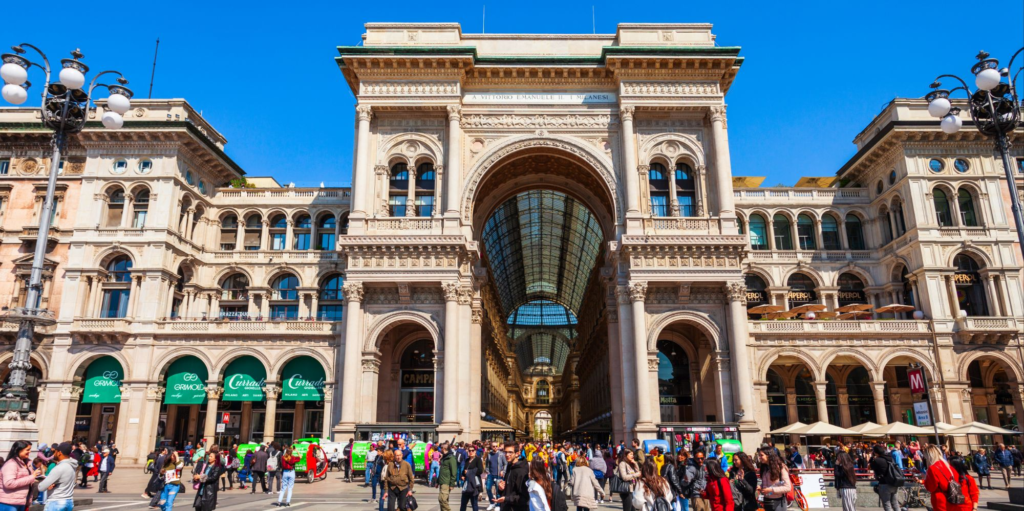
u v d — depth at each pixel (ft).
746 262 188.44
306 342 164.66
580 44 172.86
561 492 43.57
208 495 54.60
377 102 161.48
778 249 193.06
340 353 161.17
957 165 180.04
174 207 174.40
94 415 169.27
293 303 186.60
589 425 266.98
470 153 163.84
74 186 177.88
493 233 254.06
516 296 398.42
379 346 156.56
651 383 148.87
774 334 164.35
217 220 192.44
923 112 189.06
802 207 195.11
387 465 63.26
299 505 81.51
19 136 179.32
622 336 151.53
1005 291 169.37
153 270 167.12
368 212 157.89
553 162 174.70
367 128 160.56
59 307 168.04
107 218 174.29
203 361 164.35
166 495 62.90
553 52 172.24
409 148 163.22
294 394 162.50
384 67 162.61
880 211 192.03
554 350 479.41
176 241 175.42
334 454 136.67
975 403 173.17
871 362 163.94
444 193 159.63
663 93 163.43
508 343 400.47
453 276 150.10
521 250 313.53
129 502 83.71
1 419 67.72
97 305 166.81
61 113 75.10
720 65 162.81
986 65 75.97
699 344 169.27
